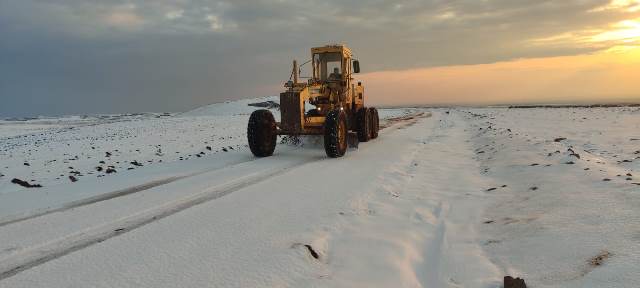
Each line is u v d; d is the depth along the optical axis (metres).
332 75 11.92
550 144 9.35
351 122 12.52
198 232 4.23
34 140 23.00
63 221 4.75
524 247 3.54
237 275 3.20
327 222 4.52
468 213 4.85
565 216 4.01
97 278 3.20
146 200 5.67
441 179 6.85
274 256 3.54
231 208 5.15
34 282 3.17
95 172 9.27
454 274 3.27
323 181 6.77
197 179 7.14
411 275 3.29
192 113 68.12
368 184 6.43
